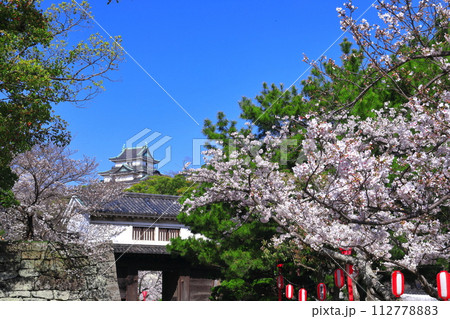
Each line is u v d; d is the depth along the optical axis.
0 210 16.80
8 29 11.45
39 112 11.02
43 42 11.91
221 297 18.56
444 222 8.91
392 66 7.98
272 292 15.85
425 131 7.17
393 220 6.92
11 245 14.95
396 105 10.14
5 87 10.92
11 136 10.55
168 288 25.81
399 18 7.71
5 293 14.39
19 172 18.34
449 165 7.29
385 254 8.36
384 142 8.73
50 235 18.19
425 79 9.25
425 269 10.39
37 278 15.22
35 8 11.85
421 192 7.59
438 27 8.12
